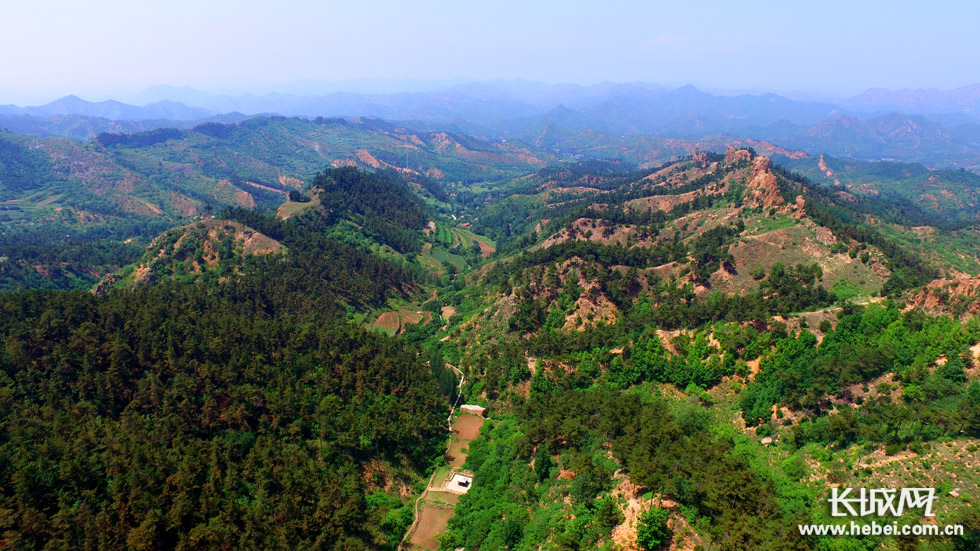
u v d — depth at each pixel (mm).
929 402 104562
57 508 91000
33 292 155500
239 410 119750
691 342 151500
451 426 149000
